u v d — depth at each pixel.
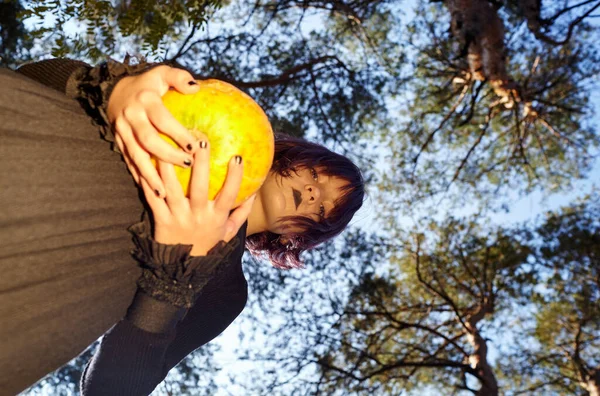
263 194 1.76
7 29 8.23
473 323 13.13
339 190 1.80
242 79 9.97
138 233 1.30
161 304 1.34
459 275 14.59
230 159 1.24
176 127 1.17
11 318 1.16
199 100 1.25
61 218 1.23
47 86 1.35
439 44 12.66
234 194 1.24
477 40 10.88
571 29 10.55
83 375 1.51
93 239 1.29
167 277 1.33
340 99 10.81
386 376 12.87
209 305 1.68
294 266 2.00
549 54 13.24
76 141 1.29
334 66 10.73
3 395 1.17
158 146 1.17
